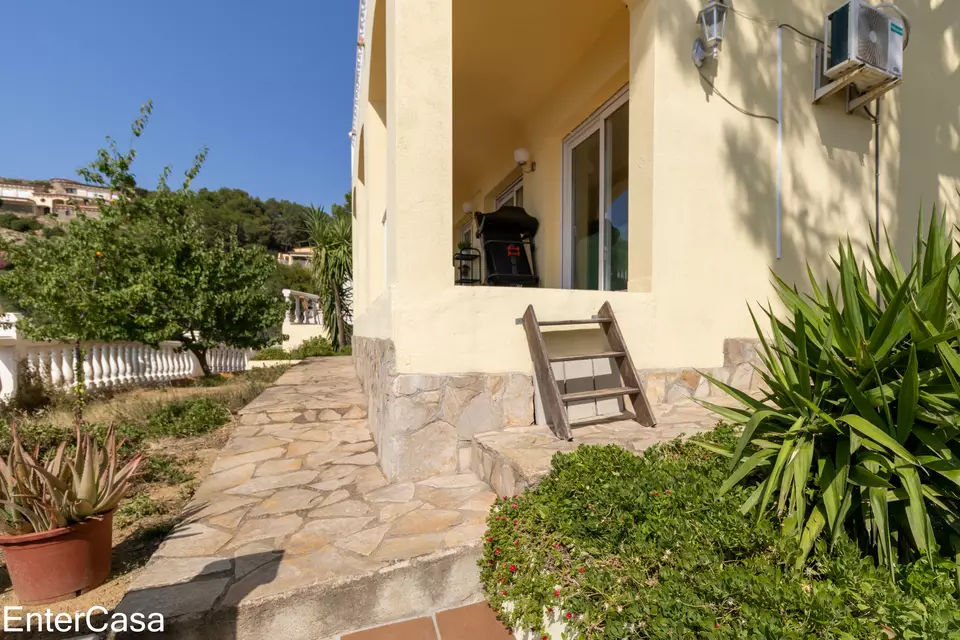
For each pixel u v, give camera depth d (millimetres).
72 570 2086
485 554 2029
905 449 1654
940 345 1610
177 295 8531
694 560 1532
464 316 3146
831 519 1621
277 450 3914
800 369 1895
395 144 3025
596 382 3510
